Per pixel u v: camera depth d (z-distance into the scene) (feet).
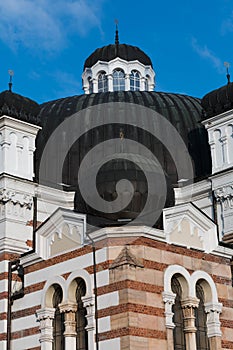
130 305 93.30
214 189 125.29
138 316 93.50
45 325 104.12
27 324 107.96
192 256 103.71
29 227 123.65
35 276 108.99
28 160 128.06
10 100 127.95
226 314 104.47
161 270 98.78
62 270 104.53
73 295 102.22
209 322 102.58
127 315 92.79
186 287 101.14
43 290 106.42
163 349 94.43
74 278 101.86
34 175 130.31
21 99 130.11
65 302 101.60
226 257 108.58
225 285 106.42
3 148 125.49
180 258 101.91
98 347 94.84
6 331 111.45
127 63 182.80
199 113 146.92
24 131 128.77
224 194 123.44
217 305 103.30
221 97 128.16
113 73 182.60
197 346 100.53
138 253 97.35
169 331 95.81
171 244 101.55
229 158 125.29
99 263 98.58
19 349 107.96
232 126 126.00
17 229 121.70
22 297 110.42
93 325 96.53
